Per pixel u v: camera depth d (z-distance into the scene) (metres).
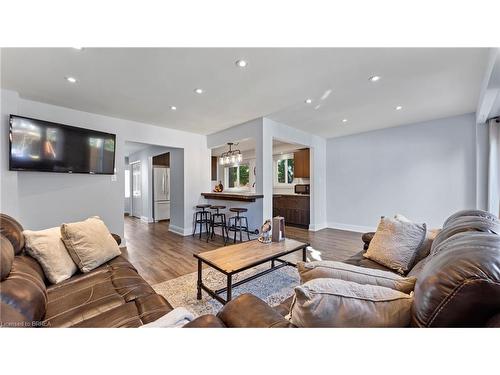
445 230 1.33
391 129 4.52
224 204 4.69
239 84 2.56
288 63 2.12
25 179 2.98
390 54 1.97
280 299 2.04
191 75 2.34
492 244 0.69
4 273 1.05
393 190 4.52
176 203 5.10
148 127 4.22
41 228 3.09
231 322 0.84
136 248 3.80
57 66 2.15
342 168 5.30
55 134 2.99
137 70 2.24
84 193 3.45
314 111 3.50
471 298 0.58
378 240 1.97
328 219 5.58
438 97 2.96
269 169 3.99
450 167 3.87
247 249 2.25
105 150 3.53
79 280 1.56
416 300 0.69
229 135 4.54
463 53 1.95
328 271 1.00
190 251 3.62
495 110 3.07
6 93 2.65
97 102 3.08
